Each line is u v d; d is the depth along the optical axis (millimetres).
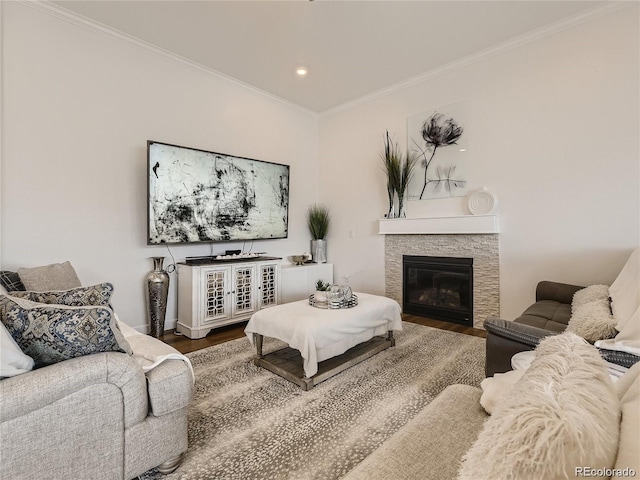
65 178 2861
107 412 1205
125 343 1339
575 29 2959
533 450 496
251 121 4348
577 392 586
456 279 3830
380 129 4496
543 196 3156
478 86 3566
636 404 587
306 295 4570
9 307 1231
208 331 3408
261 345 2576
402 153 4258
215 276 3473
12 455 1010
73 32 2891
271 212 4441
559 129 3061
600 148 2854
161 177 3295
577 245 2979
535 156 3201
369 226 4660
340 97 4652
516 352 1650
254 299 3854
